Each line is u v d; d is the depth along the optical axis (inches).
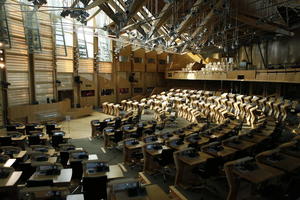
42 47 798.5
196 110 766.5
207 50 1158.3
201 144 382.6
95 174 271.1
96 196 242.1
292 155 317.7
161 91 1330.0
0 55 654.5
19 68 722.2
